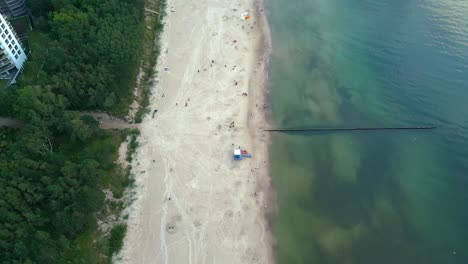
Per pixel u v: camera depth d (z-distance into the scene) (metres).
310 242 84.06
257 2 148.25
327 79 119.38
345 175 96.31
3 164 80.12
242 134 103.62
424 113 108.62
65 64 99.94
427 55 123.06
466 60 119.56
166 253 80.44
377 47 128.00
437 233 84.94
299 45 130.62
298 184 94.31
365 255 82.12
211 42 130.50
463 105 109.06
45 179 78.44
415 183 94.19
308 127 106.56
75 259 75.56
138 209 87.44
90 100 96.94
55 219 75.62
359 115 109.56
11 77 105.38
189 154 98.19
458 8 137.12
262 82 117.94
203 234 83.56
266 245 82.94
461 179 94.38
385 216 88.25
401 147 101.81
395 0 145.00
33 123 87.00
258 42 131.38
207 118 106.50
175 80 117.00
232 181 93.38
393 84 116.56
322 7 145.75
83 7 120.00
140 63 117.81
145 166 95.44
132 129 101.94
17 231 71.25
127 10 123.25
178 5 146.50
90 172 82.25
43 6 122.00
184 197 89.75
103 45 107.00
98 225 82.44
